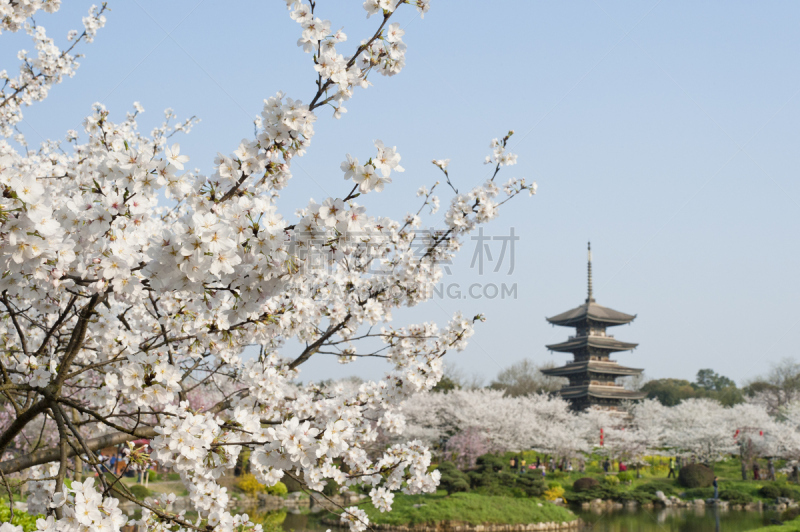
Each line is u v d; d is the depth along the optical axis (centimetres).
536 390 6078
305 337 641
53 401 357
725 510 2909
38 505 437
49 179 591
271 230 291
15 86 729
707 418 4372
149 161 298
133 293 309
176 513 369
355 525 493
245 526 374
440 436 3759
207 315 430
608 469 3909
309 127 328
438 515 2138
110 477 336
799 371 6053
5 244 262
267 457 313
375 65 359
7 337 569
